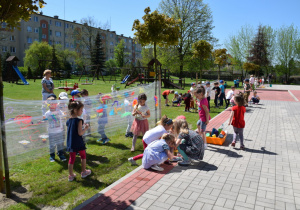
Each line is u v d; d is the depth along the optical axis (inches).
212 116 450.6
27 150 194.4
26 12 169.9
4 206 145.1
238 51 2006.6
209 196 150.2
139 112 241.8
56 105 209.9
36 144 199.9
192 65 1496.1
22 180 179.2
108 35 3277.6
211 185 165.3
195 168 196.2
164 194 152.6
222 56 1130.0
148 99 342.3
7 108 194.9
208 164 205.3
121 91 294.5
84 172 183.5
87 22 2267.5
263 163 207.6
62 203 147.0
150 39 337.7
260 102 672.4
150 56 1909.4
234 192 155.3
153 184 166.7
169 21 339.9
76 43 2696.9
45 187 167.5
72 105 177.6
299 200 145.9
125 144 268.1
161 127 218.4
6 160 152.3
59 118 213.0
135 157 209.2
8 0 152.0
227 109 529.3
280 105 607.2
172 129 227.5
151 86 343.0
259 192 155.4
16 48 2319.1
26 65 1985.7
